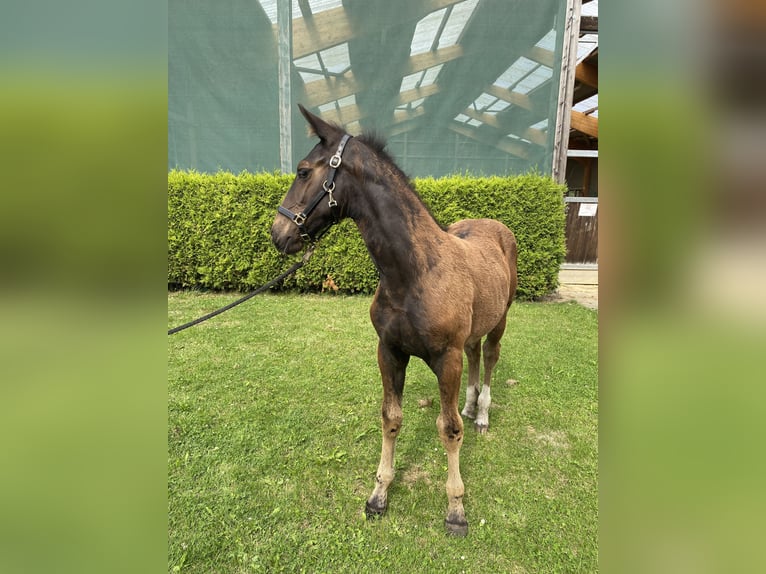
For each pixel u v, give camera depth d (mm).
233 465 2691
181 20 6941
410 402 3496
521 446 2906
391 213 1955
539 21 7012
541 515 2305
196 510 2328
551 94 7207
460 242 2365
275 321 5512
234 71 7113
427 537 2166
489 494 2453
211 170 7422
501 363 4273
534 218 6598
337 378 3889
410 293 1971
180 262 6953
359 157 1981
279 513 2316
